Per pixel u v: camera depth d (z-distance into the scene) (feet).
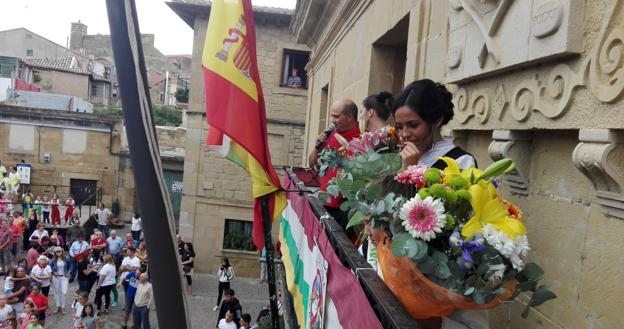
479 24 7.84
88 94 129.70
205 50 9.84
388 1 15.92
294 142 54.54
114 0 3.97
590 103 5.55
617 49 5.13
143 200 4.22
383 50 18.58
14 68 114.42
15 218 54.75
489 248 3.85
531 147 7.30
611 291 5.48
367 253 6.69
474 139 9.10
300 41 39.65
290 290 10.53
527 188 7.31
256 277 54.75
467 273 3.92
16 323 37.09
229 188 54.54
